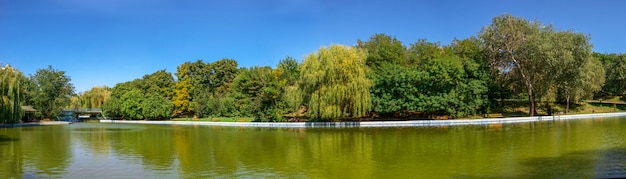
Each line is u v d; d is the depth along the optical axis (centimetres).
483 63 5359
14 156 2614
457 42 6531
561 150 2350
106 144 3341
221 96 8175
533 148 2466
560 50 4591
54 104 8031
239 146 3016
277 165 2148
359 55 4891
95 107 9825
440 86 4859
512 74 5259
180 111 8331
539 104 6228
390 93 4788
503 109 5972
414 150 2553
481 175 1769
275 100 5991
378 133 3741
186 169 2091
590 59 5003
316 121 5197
